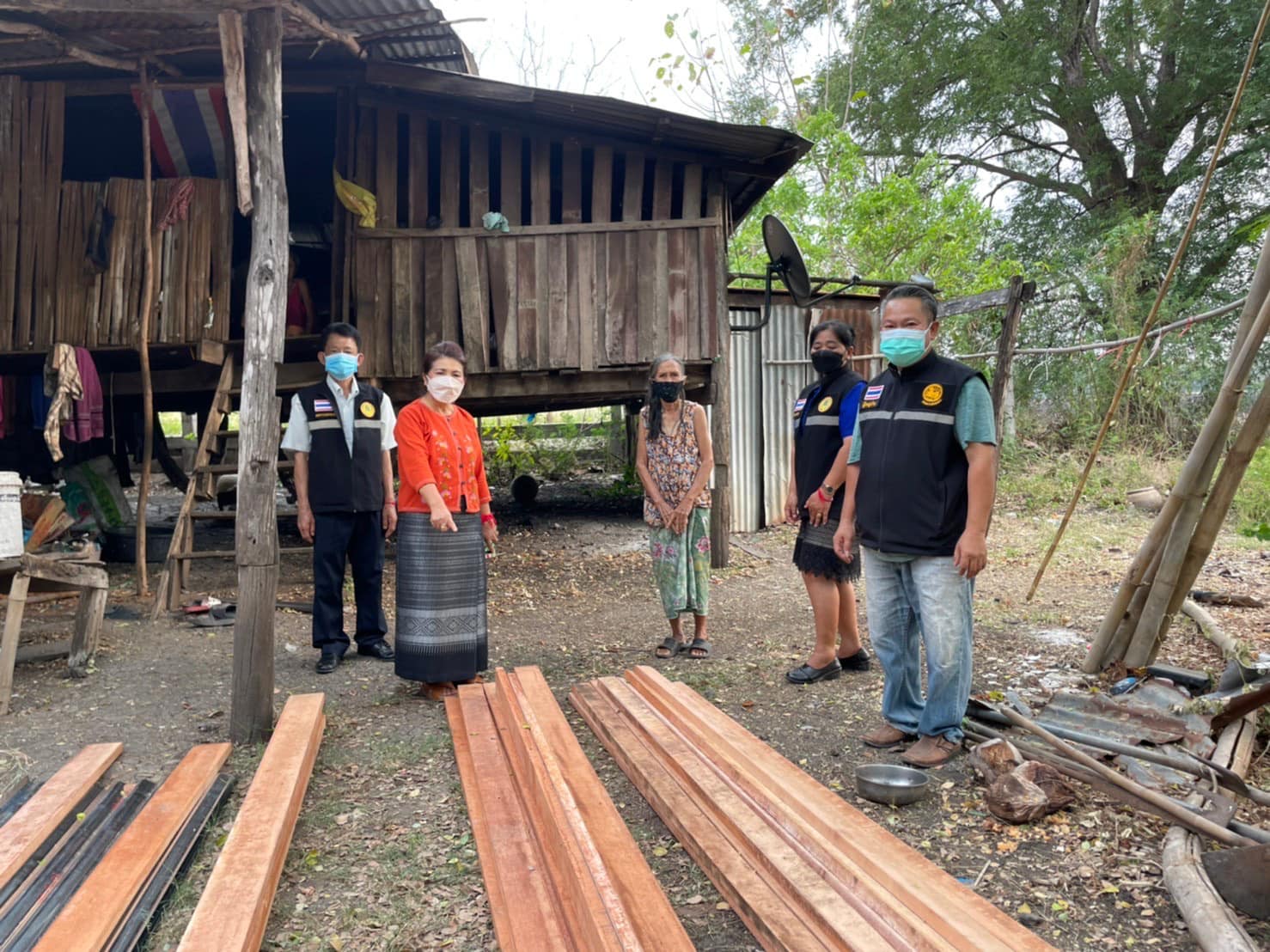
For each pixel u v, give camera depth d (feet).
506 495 43.04
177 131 24.40
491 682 15.52
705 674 15.88
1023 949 6.59
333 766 11.91
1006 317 23.07
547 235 25.34
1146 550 14.35
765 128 23.80
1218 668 15.12
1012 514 32.89
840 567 14.60
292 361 27.78
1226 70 50.19
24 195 23.62
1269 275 13.60
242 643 12.80
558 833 8.41
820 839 8.36
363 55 20.99
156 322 23.73
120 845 8.95
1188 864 8.16
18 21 18.45
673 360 16.66
